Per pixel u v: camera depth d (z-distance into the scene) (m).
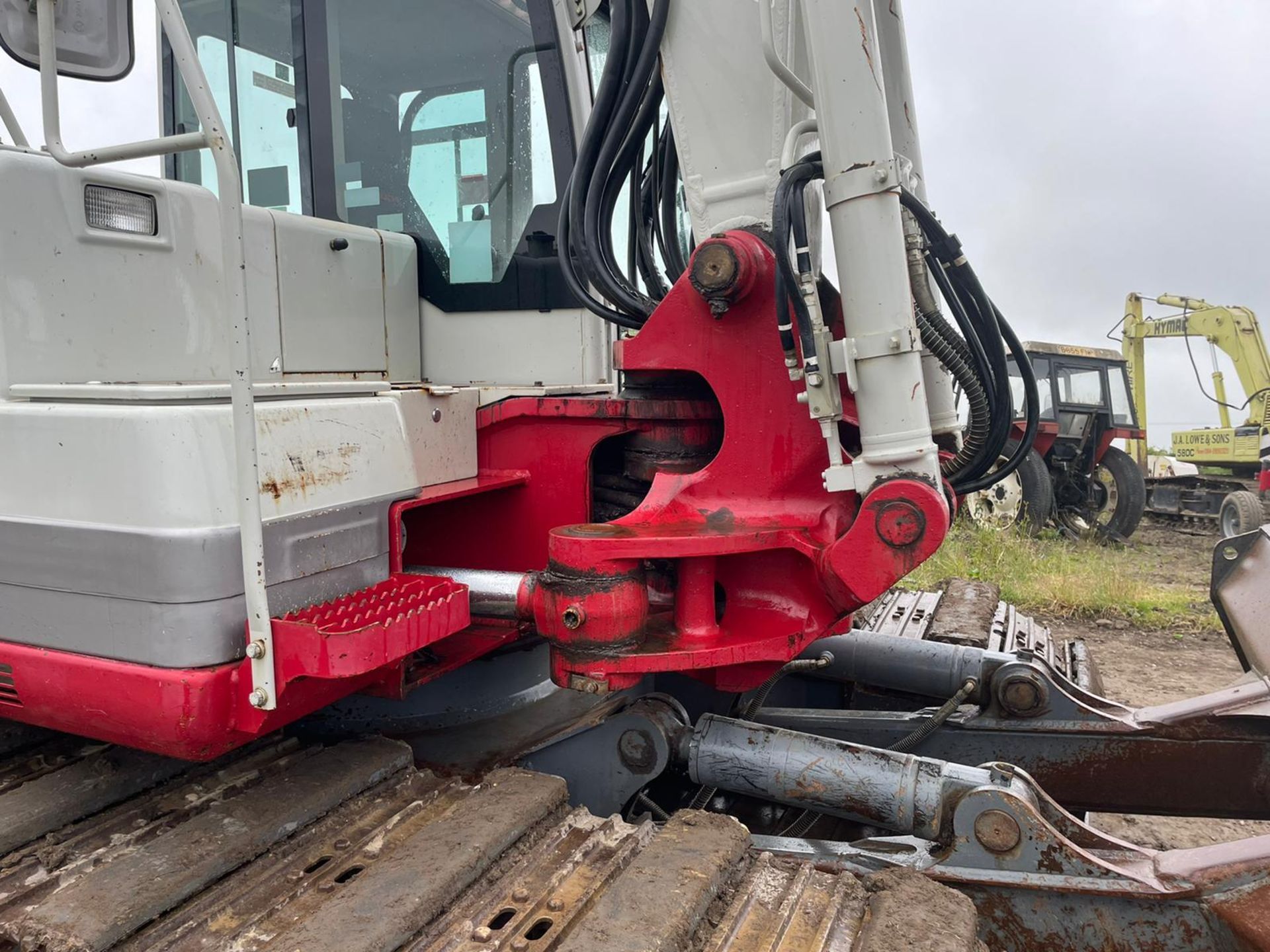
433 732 2.39
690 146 2.12
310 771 1.81
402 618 1.58
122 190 1.96
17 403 1.64
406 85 2.65
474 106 2.62
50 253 1.81
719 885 1.51
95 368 1.91
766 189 2.06
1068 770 2.42
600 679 1.76
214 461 1.50
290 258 2.33
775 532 1.83
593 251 2.17
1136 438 11.21
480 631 2.19
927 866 1.81
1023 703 2.46
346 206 2.72
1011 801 1.77
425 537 2.35
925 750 2.52
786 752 1.99
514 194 2.61
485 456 2.28
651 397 2.20
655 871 1.50
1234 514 9.61
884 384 1.74
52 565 1.57
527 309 2.64
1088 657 3.25
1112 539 9.70
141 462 1.47
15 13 1.86
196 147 1.42
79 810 1.66
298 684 1.59
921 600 3.70
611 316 2.25
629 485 2.21
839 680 2.90
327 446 1.71
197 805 1.68
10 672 1.63
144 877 1.45
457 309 2.73
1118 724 2.37
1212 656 5.39
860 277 1.74
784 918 1.46
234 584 1.52
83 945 1.29
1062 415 9.88
